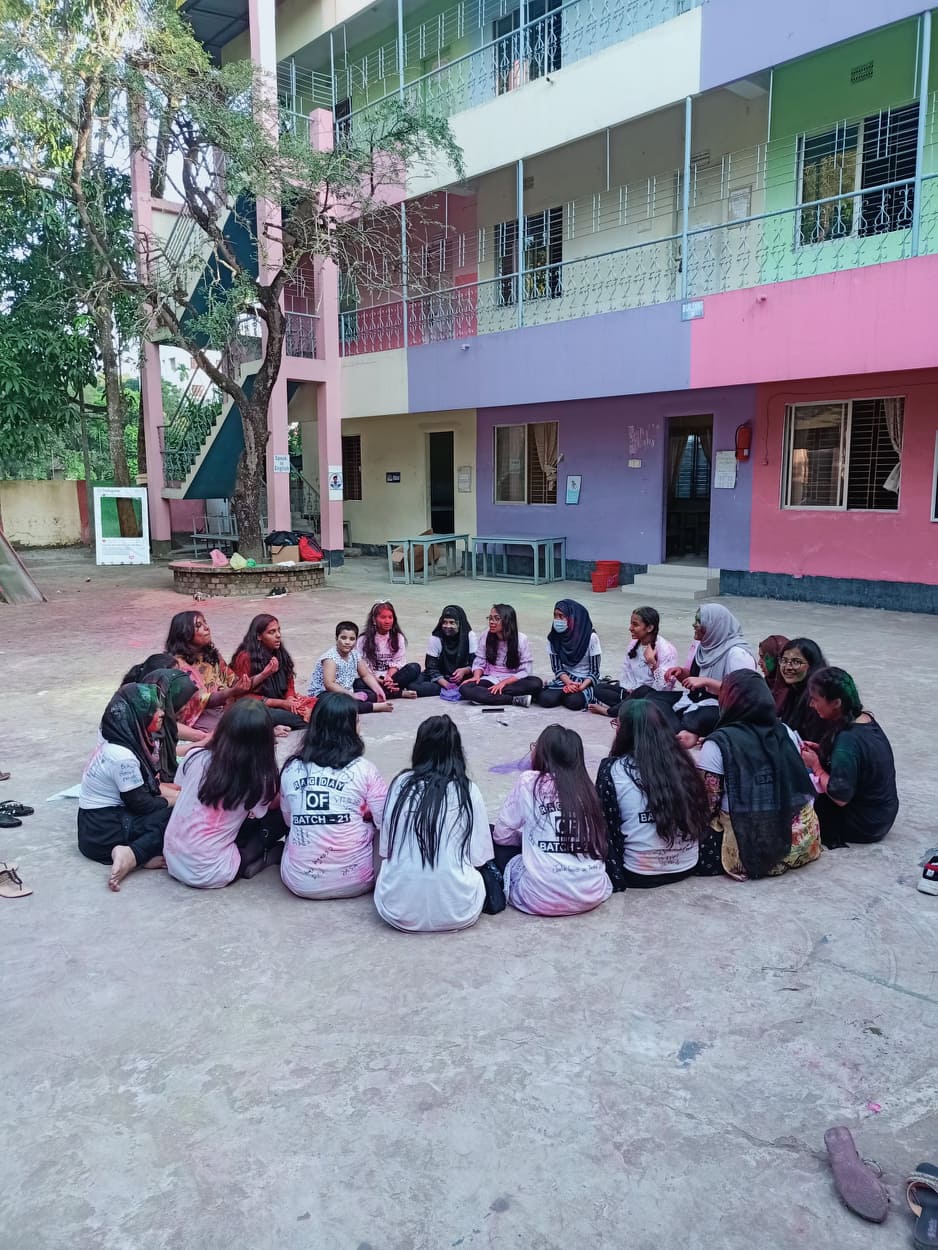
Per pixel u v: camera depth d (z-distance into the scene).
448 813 3.40
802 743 4.36
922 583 10.95
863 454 11.41
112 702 4.12
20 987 3.10
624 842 3.77
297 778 3.70
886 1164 2.30
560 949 3.33
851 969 3.20
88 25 11.16
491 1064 2.68
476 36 15.15
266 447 14.78
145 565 17.50
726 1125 2.43
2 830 4.51
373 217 13.90
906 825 4.52
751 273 12.02
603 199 13.71
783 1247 2.05
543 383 12.89
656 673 6.41
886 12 9.10
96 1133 2.40
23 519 21.14
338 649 6.84
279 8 17.47
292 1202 2.18
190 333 15.37
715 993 3.05
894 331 9.45
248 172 11.52
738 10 10.23
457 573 15.75
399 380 15.01
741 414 12.43
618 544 14.21
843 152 11.09
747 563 12.62
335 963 3.24
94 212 15.53
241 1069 2.66
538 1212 2.14
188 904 3.72
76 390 20.33
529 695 6.96
